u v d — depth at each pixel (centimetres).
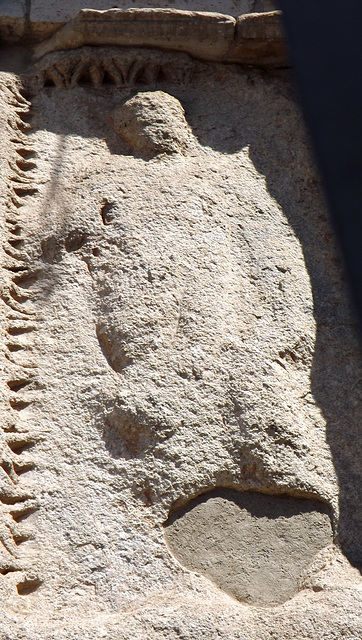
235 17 307
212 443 219
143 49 294
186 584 198
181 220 258
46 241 253
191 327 236
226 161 279
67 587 193
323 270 264
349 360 246
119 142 280
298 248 266
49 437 216
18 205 260
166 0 309
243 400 225
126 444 216
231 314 242
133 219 255
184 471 213
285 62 305
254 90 299
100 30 287
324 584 200
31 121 283
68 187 265
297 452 221
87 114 286
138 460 214
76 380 226
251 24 294
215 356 232
